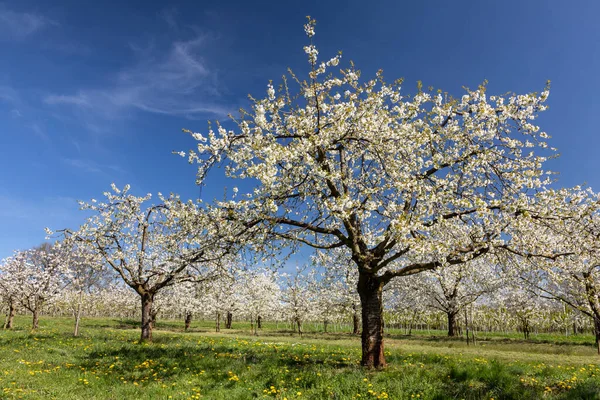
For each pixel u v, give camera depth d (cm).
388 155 1081
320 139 976
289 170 1034
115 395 788
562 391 820
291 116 1050
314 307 4072
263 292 3784
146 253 1967
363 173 1116
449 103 1028
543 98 966
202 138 991
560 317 3884
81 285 2256
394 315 3875
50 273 2820
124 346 1527
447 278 2995
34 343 1605
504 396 777
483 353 1764
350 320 4234
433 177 1006
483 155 975
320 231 1104
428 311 3556
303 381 879
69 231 1931
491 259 1101
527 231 1010
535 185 1015
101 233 1909
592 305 1753
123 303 5753
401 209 992
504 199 988
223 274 1566
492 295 3016
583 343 2666
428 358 1260
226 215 1052
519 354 1752
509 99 1003
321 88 1035
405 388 820
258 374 967
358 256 1066
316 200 1103
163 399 764
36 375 968
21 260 2920
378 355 1048
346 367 1048
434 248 834
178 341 1923
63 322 4072
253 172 851
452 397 761
